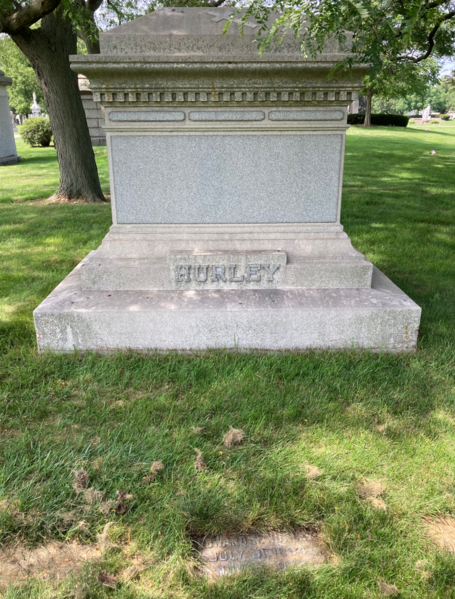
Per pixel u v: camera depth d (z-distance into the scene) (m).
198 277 4.16
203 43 3.67
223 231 4.20
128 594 2.04
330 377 3.63
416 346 4.08
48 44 9.54
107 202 10.65
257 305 3.96
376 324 3.97
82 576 2.12
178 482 2.64
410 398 3.42
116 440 2.96
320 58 3.55
